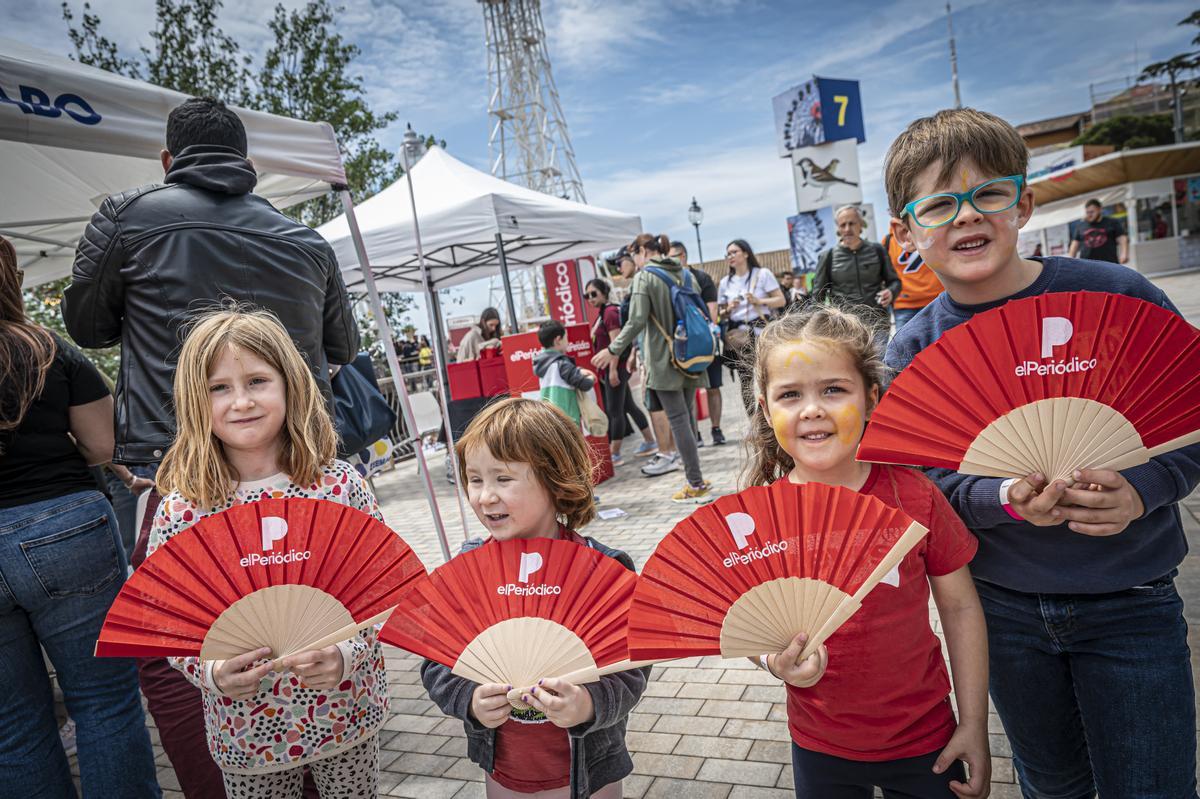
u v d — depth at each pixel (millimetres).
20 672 1985
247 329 1804
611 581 1389
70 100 2604
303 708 1773
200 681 1578
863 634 1428
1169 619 1468
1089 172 29234
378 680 1934
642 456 8445
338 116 16156
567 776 1618
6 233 4250
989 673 1668
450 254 10445
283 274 2484
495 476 1674
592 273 14164
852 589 1186
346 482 1945
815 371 1486
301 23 15805
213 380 1752
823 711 1480
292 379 1868
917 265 6254
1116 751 1483
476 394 7676
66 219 4152
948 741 1464
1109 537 1466
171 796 2691
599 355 6453
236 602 1407
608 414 8258
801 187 18766
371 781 1946
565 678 1352
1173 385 1173
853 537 1180
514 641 1385
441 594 1414
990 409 1251
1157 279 25062
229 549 1406
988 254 1486
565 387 6797
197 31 14906
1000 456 1273
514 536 1683
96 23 13656
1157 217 28922
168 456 1836
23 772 1963
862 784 1481
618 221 8516
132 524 4016
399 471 10852
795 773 1583
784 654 1219
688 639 1215
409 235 7371
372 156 16797
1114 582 1464
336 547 1447
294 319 2498
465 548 1801
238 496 1800
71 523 2025
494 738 1632
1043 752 1660
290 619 1444
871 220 18438
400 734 3037
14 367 1976
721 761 2504
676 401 5859
